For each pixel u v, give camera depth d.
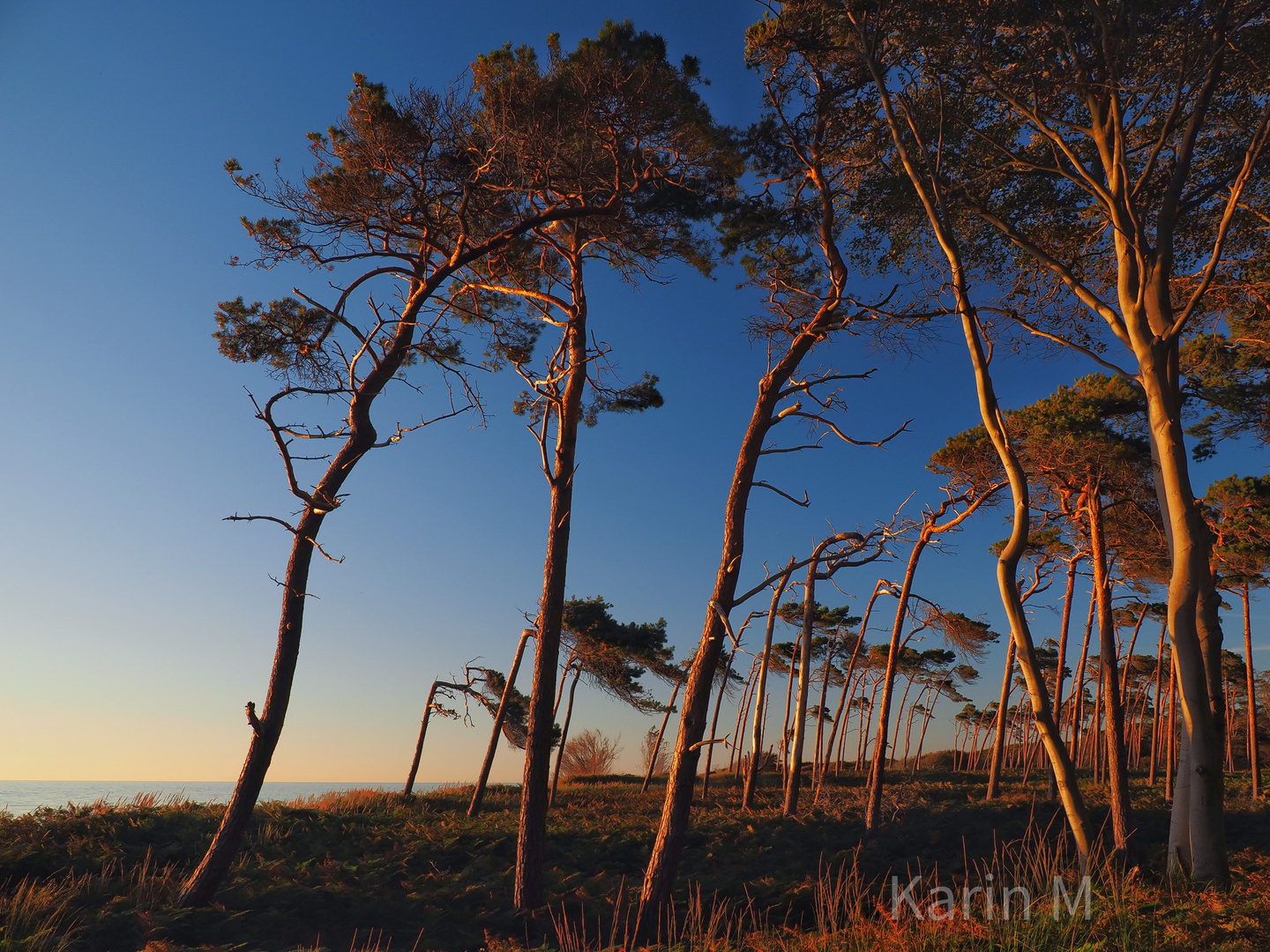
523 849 10.88
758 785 37.44
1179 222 11.14
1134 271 9.60
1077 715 31.19
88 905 8.95
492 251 11.94
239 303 11.88
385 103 10.63
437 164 10.92
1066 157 10.22
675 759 10.07
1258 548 17.64
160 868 10.89
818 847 16.20
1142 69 8.66
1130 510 17.53
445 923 9.93
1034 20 8.34
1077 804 6.75
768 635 25.33
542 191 11.75
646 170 11.44
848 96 10.47
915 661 37.88
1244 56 8.43
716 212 11.71
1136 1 8.16
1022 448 16.02
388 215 11.60
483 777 23.17
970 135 10.38
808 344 11.26
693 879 12.70
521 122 10.57
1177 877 7.27
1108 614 16.38
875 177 11.05
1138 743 43.75
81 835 12.07
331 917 9.68
